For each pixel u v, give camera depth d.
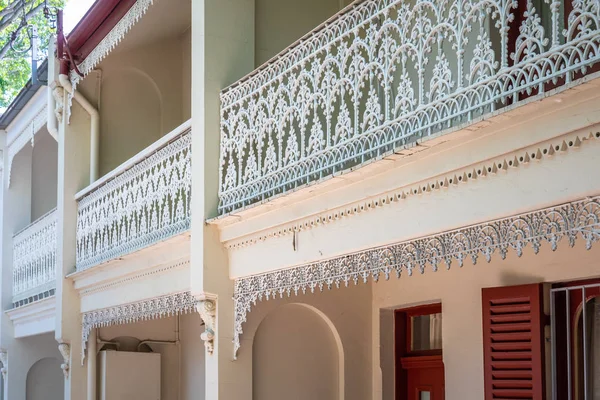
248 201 7.76
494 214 5.18
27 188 16.58
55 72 12.47
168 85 12.97
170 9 11.70
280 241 7.43
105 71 12.55
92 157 12.29
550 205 4.81
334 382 8.77
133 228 10.16
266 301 8.27
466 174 5.40
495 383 7.12
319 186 6.63
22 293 15.43
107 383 11.89
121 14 10.38
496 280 7.45
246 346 8.12
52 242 13.88
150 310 9.85
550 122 4.70
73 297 12.14
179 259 8.98
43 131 15.91
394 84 7.91
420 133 6.01
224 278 8.14
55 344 16.44
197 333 12.20
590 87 4.38
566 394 6.78
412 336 8.93
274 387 8.46
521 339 6.98
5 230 16.25
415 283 8.45
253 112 7.74
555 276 6.84
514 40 6.50
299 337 8.68
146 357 12.23
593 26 5.20
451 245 5.66
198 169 8.29
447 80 5.43
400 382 8.86
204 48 8.34
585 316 6.71
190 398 12.27
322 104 6.89
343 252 6.63
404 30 5.87
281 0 9.05
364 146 6.22
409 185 5.89
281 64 7.42
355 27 6.41
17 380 15.96
